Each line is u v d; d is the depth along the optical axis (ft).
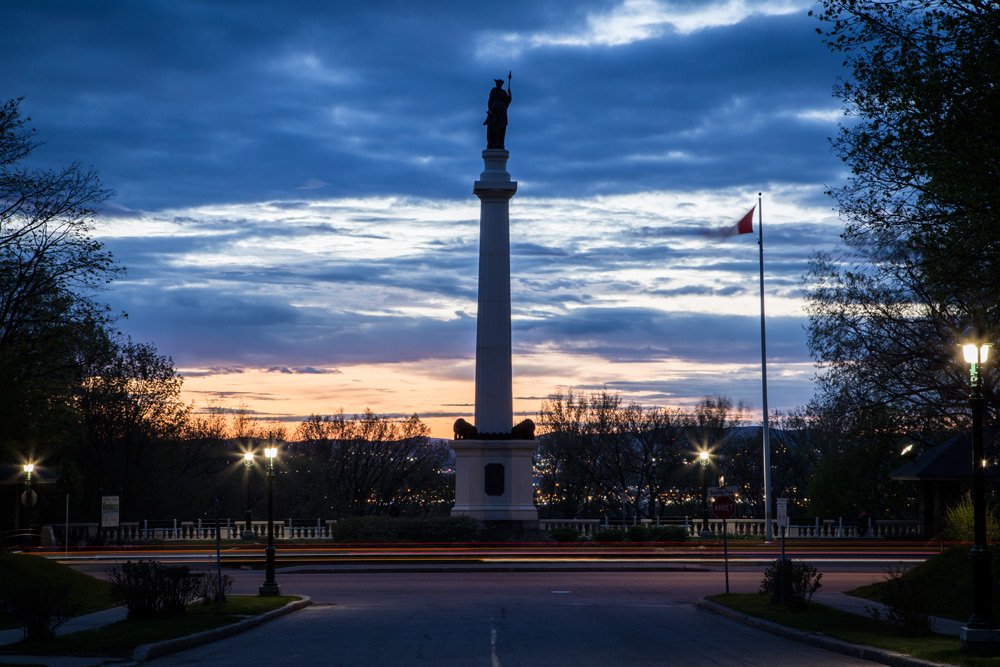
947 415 112.06
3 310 123.95
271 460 100.58
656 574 132.16
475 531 171.01
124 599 76.89
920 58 74.28
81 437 189.16
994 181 71.20
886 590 76.69
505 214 180.45
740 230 179.73
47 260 124.88
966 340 62.54
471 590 110.42
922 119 72.95
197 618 76.23
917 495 216.13
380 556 154.30
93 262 126.52
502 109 185.98
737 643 64.54
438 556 154.20
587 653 58.13
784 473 364.38
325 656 57.31
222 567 145.38
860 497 224.53
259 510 353.92
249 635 70.03
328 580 124.47
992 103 70.13
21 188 120.57
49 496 194.29
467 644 62.75
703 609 89.56
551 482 327.88
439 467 393.70
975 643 56.44
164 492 251.60
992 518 121.39
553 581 122.31
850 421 120.67
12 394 104.32
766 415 179.32
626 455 317.42
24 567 87.97
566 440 315.99
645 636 67.87
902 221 83.05
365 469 380.17
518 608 89.97
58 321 126.82
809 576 84.07
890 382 114.93
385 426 382.42
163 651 60.18
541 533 174.40
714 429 324.60
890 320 114.52
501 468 174.19
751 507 370.94
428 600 98.73
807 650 61.62
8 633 67.92
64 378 133.80
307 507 361.71
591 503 333.62
